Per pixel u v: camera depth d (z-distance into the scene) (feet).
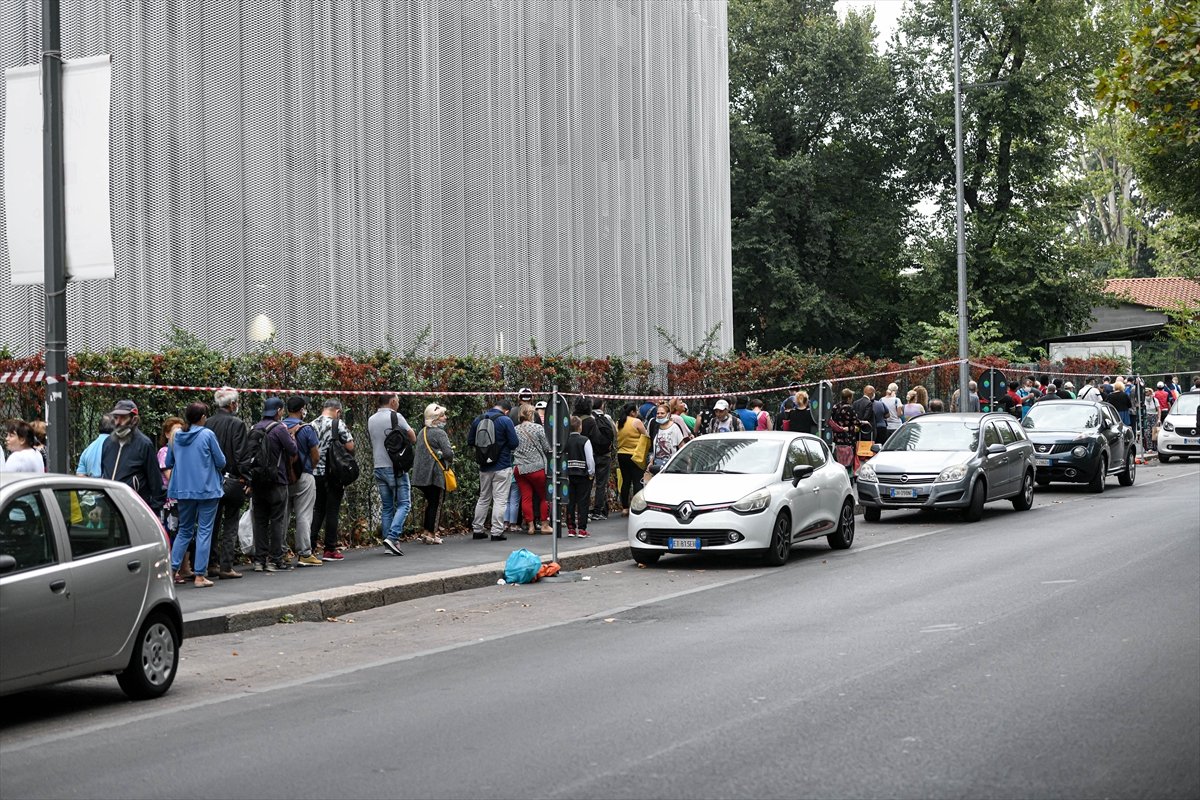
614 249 94.17
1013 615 35.53
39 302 55.98
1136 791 18.61
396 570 47.52
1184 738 21.67
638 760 20.88
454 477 55.77
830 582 45.01
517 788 19.33
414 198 74.38
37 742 23.85
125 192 58.23
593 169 91.81
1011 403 108.37
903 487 66.85
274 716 25.54
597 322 91.50
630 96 97.35
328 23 68.90
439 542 56.34
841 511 56.65
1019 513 71.15
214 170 62.39
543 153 86.53
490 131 80.53
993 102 163.63
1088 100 173.27
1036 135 168.76
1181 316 164.04
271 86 65.51
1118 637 31.55
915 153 176.35
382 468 52.65
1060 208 171.63
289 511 50.24
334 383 54.90
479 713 24.98
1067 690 25.61
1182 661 28.30
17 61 55.72
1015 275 168.45
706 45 113.39
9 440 38.91
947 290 172.24
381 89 72.23
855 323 182.09
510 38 82.79
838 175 180.34
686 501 50.80
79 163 34.96
